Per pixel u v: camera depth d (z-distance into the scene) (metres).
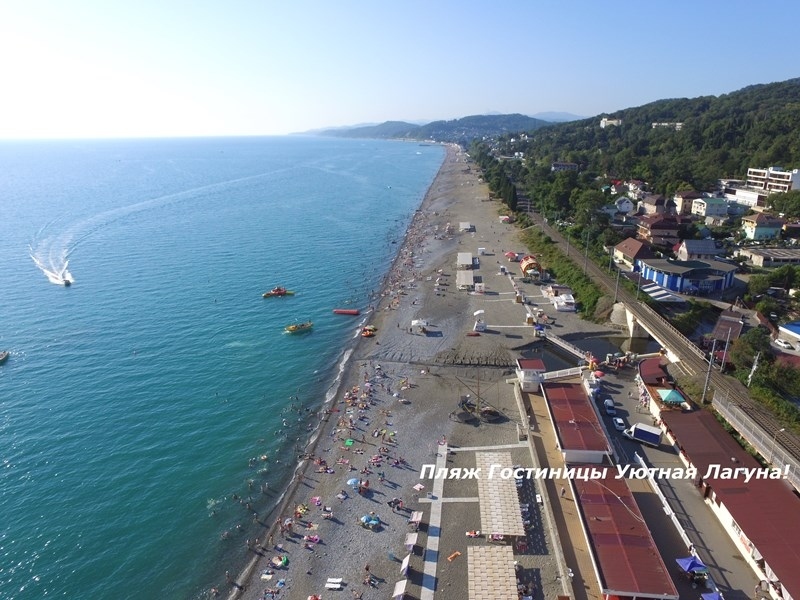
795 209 150.50
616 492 51.38
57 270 134.38
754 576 43.62
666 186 195.00
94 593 45.88
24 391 76.81
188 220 198.38
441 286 120.38
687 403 65.62
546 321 98.50
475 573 43.75
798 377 66.56
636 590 40.34
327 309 110.62
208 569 48.12
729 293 105.69
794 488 49.69
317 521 52.69
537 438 63.34
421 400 73.81
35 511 54.72
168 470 61.12
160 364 85.69
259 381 80.81
